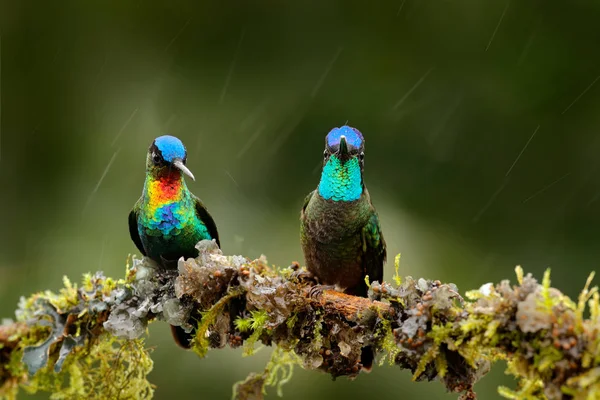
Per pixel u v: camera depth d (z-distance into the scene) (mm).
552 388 5195
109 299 6535
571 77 12062
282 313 6375
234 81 12758
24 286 11070
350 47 12758
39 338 6359
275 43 12898
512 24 12344
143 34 12859
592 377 4961
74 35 12742
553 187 12039
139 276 6672
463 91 12367
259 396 7270
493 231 11977
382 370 10875
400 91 12484
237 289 6496
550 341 5164
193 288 6508
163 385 10477
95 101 12570
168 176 7820
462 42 12469
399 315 6109
